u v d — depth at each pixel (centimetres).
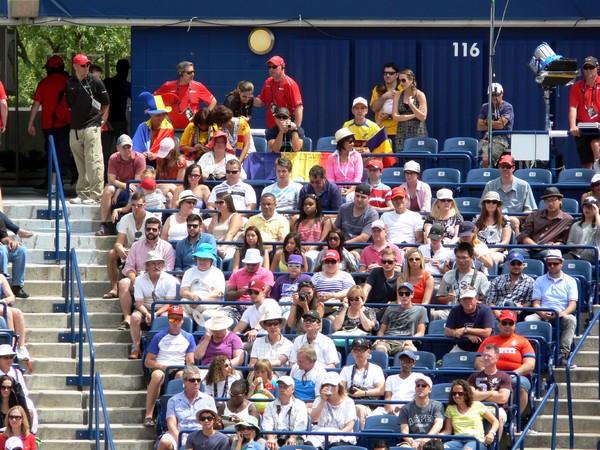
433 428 4822
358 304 5359
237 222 5922
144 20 7106
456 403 4856
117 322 5738
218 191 6156
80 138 6350
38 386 5478
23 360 5447
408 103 6744
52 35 9944
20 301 5759
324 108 7162
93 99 6359
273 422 4875
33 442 4850
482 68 7125
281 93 6762
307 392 5053
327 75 7162
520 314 5497
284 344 5225
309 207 5875
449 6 7075
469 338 5228
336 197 6069
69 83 6372
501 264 5747
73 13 7075
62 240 6109
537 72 6550
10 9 7050
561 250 5838
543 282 5488
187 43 7175
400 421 4875
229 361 5088
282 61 6750
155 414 5294
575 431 5200
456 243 5753
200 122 6425
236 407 4947
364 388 5059
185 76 6656
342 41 7150
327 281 5509
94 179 6369
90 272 5953
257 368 5025
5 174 7638
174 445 4878
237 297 5547
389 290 5506
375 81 7162
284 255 5672
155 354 5297
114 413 5359
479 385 4991
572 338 5419
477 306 5253
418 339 5234
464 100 7144
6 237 5778
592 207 5819
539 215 5884
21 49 9912
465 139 6731
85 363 5528
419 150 6656
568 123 7100
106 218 6138
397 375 5069
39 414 5362
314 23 7106
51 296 5850
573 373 5362
